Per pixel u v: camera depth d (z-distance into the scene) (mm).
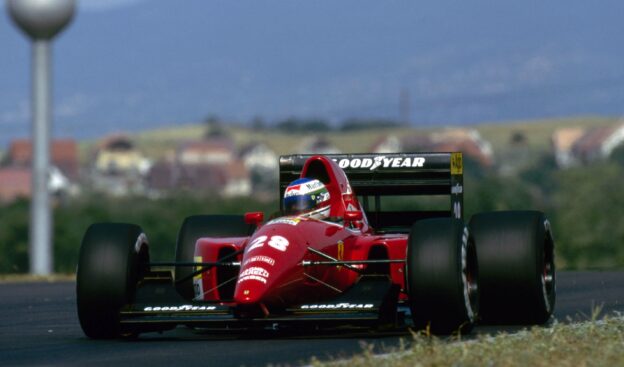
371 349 28406
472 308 34094
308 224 35156
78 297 33719
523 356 27281
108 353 31141
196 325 34031
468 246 33656
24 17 101688
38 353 31453
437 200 130375
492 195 154125
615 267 78312
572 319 39438
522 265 36094
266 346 32062
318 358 29281
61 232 150875
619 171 163750
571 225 154750
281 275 32656
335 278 35406
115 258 33656
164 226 158250
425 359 26953
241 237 39469
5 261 148000
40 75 102875
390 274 36938
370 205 83812
